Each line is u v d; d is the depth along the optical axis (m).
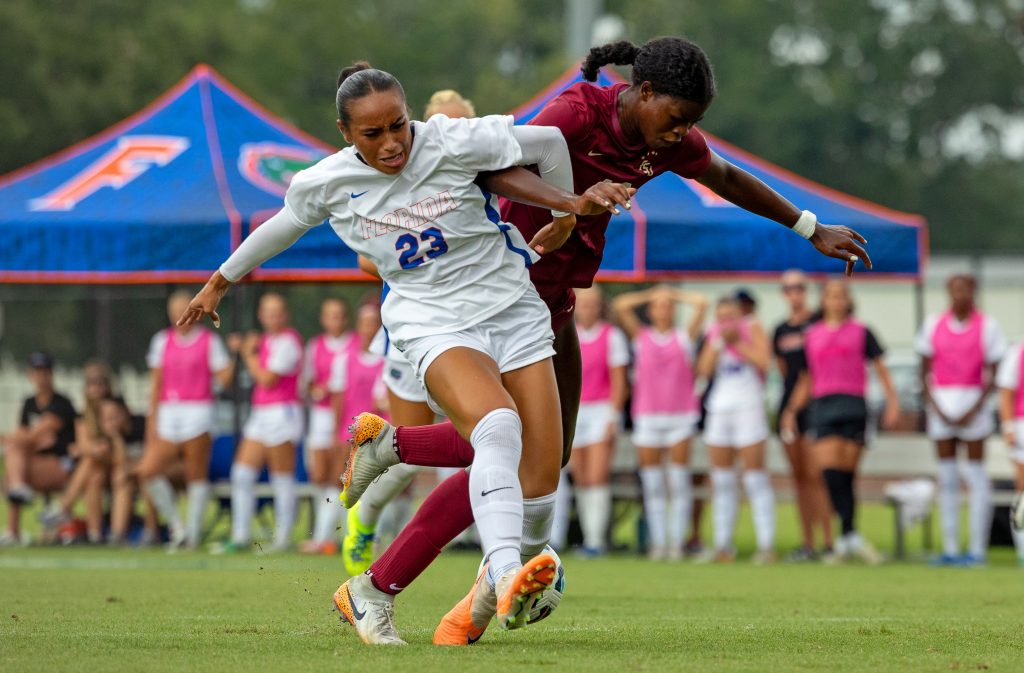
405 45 117.50
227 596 16.62
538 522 11.23
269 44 104.56
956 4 124.12
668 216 25.72
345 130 10.68
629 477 29.50
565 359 12.48
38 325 69.56
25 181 26.97
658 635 12.30
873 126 119.81
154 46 92.19
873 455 29.38
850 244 12.64
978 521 26.25
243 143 27.81
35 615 13.98
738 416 26.66
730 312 26.81
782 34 122.88
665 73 11.12
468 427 10.53
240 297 33.22
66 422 30.91
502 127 10.76
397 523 27.31
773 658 10.46
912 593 18.86
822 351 26.08
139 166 27.09
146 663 9.77
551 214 11.98
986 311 49.66
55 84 87.31
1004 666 10.14
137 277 25.56
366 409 27.25
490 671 9.45
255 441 28.00
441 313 10.84
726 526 26.94
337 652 10.48
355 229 10.95
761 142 118.12
